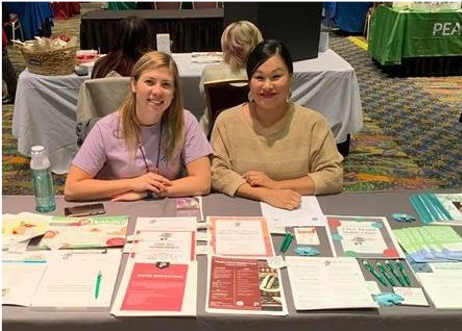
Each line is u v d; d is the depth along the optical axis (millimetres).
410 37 2945
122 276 1235
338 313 1130
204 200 1657
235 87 2463
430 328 1143
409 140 3041
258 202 1636
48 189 1562
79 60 3283
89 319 1108
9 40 3062
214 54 3566
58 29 3482
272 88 1707
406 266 1295
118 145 1756
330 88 3090
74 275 1231
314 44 3016
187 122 1813
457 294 1188
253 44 2650
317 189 1696
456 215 1561
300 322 1125
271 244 1385
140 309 1124
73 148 2998
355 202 1646
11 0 3035
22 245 1354
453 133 2867
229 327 1123
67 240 1377
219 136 1837
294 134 1800
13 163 2875
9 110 3043
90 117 2385
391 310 1138
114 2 4020
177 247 1356
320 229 1467
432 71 2951
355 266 1285
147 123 1743
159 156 1777
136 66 1709
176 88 1731
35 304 1139
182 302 1148
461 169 2730
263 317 1118
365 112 3250
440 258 1327
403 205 1624
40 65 2943
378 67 3182
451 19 2801
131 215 1538
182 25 4031
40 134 2992
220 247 1362
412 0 2951
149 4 4129
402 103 3109
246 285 1211
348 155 3148
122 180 1672
